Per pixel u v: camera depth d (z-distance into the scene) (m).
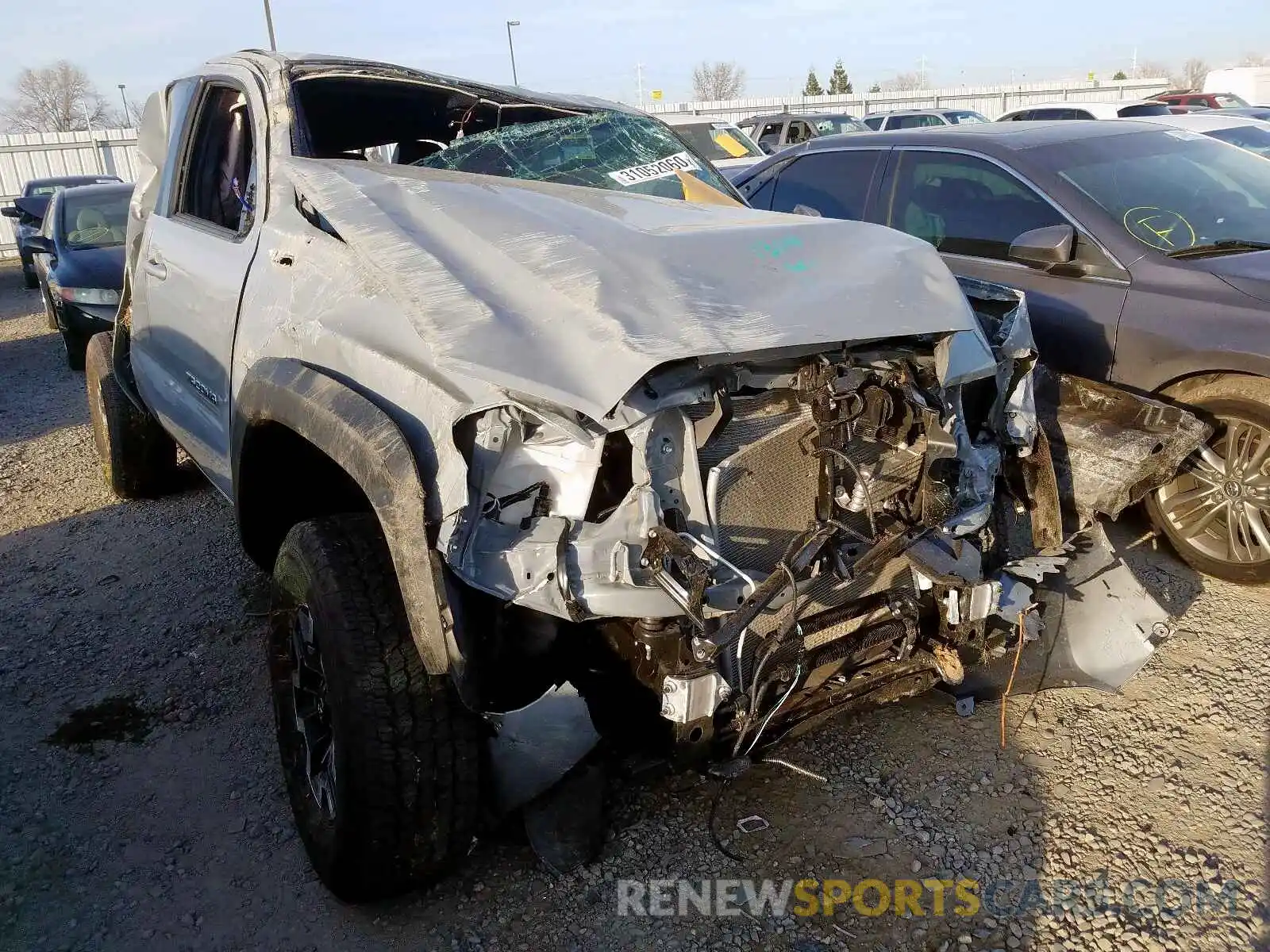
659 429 2.21
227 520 5.09
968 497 2.76
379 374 2.39
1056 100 31.05
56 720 3.37
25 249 16.03
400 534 2.10
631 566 2.15
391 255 2.51
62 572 4.58
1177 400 3.97
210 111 3.94
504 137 3.69
